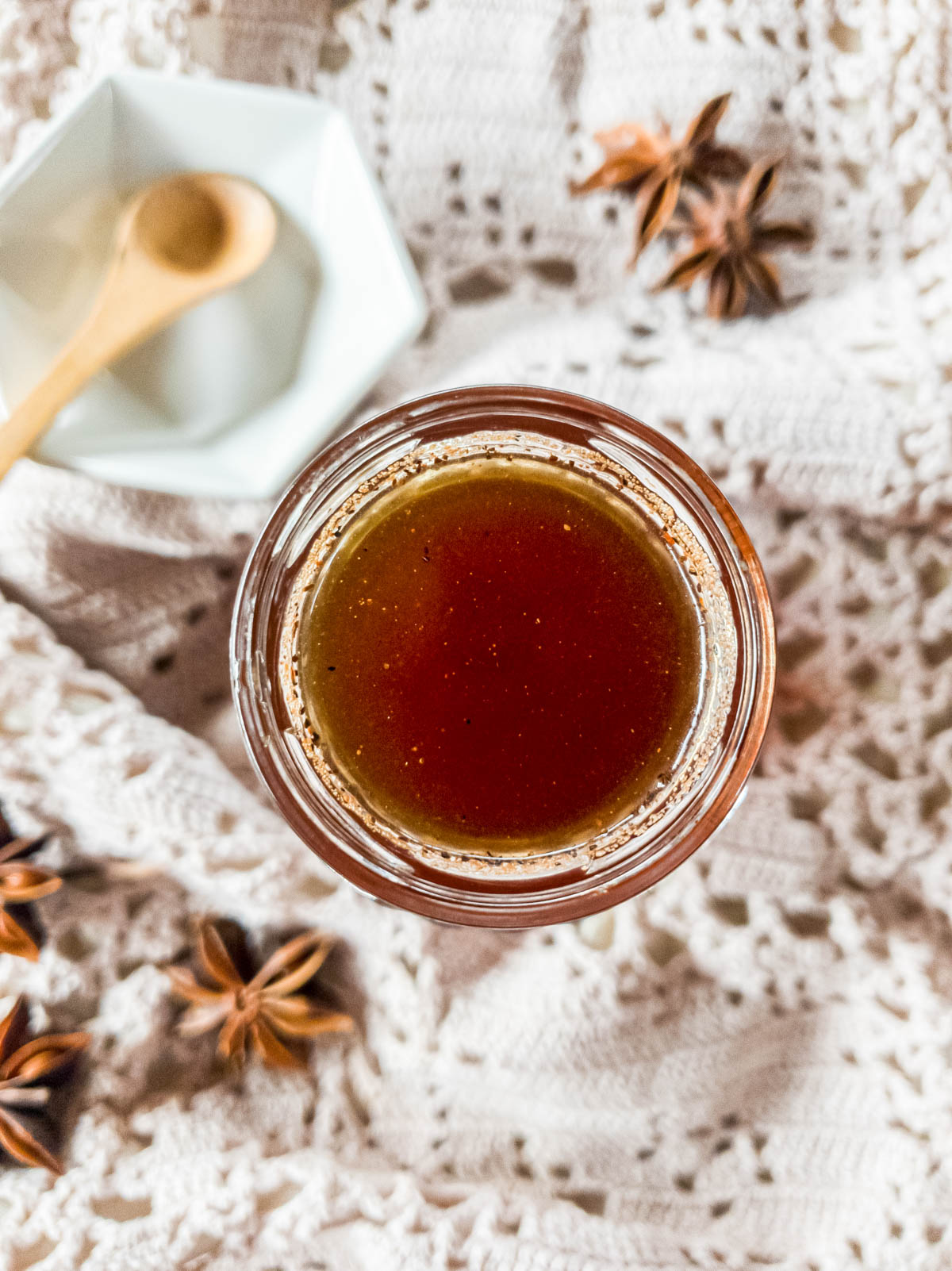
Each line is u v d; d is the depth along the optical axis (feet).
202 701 0.88
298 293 0.80
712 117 0.82
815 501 0.83
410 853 0.80
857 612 0.85
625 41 0.83
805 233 0.84
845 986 0.84
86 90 0.77
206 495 0.80
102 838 0.83
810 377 0.81
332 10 0.83
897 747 0.84
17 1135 0.81
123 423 0.80
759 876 0.84
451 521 0.82
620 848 0.79
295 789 0.77
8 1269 0.80
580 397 0.76
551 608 0.81
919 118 0.82
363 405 0.85
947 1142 0.82
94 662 0.87
